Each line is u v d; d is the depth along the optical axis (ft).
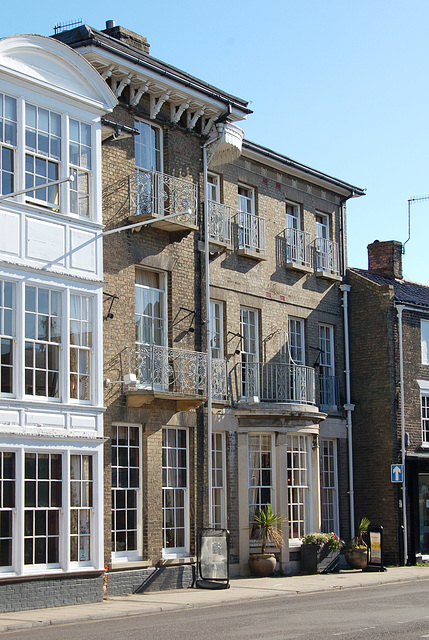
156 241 77.20
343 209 106.73
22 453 60.23
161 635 46.19
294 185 99.09
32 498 61.05
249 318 90.68
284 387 89.20
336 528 99.35
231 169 90.27
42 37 63.98
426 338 107.65
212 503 82.38
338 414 101.04
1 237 60.80
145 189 75.31
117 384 71.20
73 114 66.85
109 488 69.56
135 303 75.82
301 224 100.01
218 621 52.70
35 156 63.82
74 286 65.36
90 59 71.67
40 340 62.75
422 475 104.99
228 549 74.49
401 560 98.73
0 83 61.62
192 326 80.07
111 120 74.08
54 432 62.75
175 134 80.64
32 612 58.34
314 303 99.55
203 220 82.43
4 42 61.52
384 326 102.06
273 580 80.43
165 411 75.77
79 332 65.98
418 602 62.34
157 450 74.54
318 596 68.74
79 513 64.39
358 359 103.45
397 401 101.60
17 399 60.49
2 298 60.64
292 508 88.43
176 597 67.41
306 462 90.53
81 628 51.29
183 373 76.48
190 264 80.79
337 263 104.37
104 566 67.87
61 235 64.90
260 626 49.60
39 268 62.59
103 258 71.51
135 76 75.00
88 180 67.92
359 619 52.39
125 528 71.72
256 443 86.89
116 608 60.39
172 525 76.59
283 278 95.20
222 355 85.66
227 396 84.74
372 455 101.19
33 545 60.75
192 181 81.87
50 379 63.31
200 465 79.36
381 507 99.81
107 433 69.82
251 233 90.58
